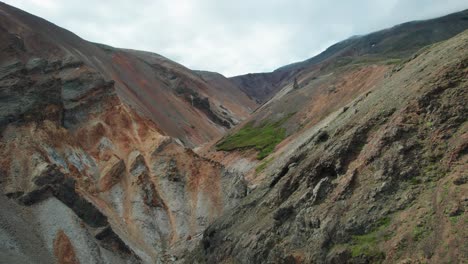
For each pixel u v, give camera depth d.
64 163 49.62
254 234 33.88
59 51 74.25
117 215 48.69
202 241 43.16
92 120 58.91
